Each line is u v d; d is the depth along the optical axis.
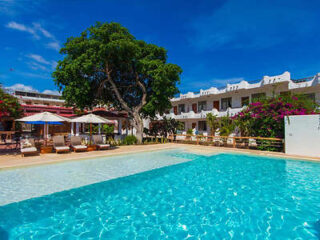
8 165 8.03
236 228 4.17
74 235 3.88
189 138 23.45
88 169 8.75
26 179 7.07
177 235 3.91
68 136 17.94
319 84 15.27
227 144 18.81
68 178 7.40
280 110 12.88
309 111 12.66
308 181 7.40
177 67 17.11
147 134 23.50
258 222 4.42
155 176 8.07
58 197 5.73
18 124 24.23
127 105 19.80
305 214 4.80
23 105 27.56
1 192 5.92
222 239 3.76
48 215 4.70
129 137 18.02
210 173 8.58
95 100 20.58
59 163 9.34
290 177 7.92
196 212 4.94
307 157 10.66
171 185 7.01
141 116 22.12
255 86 19.36
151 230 4.10
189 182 7.34
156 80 15.72
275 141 13.10
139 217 4.66
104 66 16.44
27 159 9.48
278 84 17.23
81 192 6.15
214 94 23.25
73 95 15.72
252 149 14.48
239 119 15.70
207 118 20.09
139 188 6.66
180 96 28.39
